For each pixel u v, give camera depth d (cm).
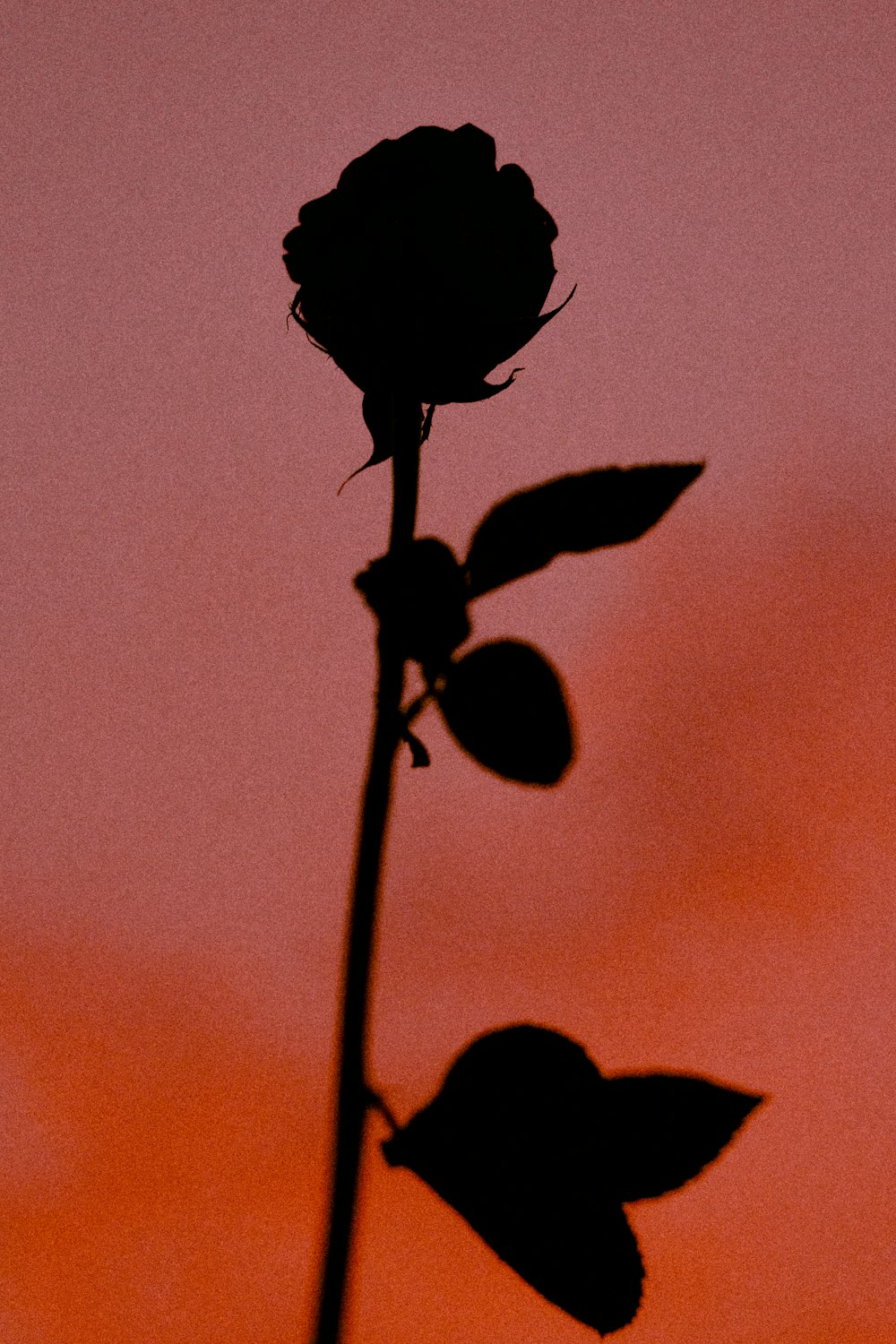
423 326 85
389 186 86
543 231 86
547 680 81
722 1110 83
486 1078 83
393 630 83
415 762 82
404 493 85
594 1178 83
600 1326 82
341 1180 81
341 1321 80
